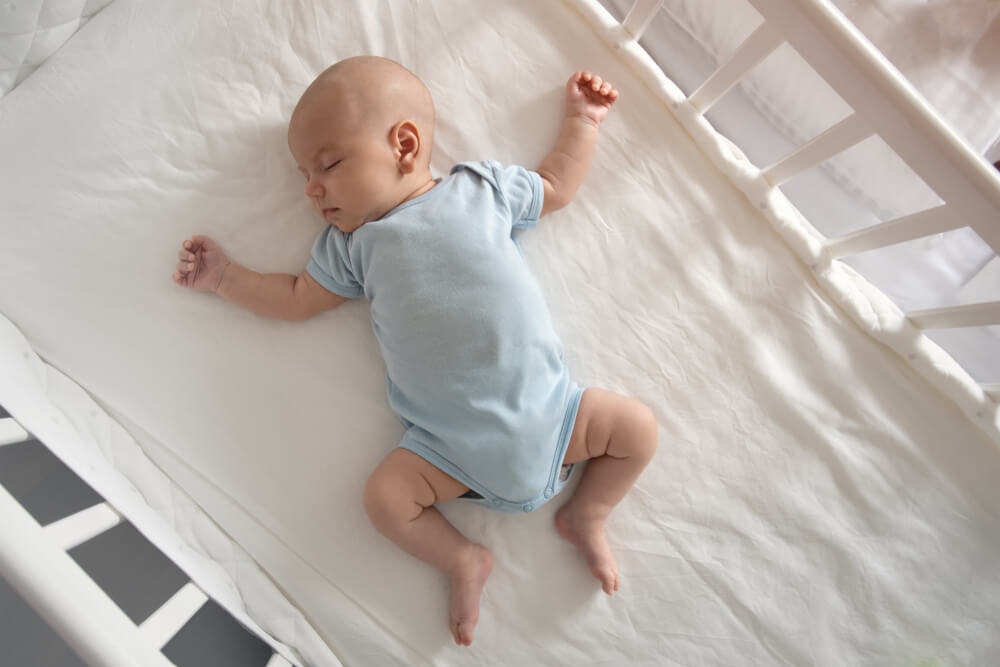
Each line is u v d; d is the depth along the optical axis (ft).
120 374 3.43
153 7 3.58
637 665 3.39
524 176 3.38
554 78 3.63
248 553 3.35
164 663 1.88
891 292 3.91
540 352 3.15
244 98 3.55
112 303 3.46
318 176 3.11
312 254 3.41
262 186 3.53
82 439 3.11
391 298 3.14
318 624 3.32
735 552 3.46
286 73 3.57
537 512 3.50
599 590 3.44
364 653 3.34
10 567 1.79
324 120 3.05
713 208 3.56
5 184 3.45
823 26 2.48
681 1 3.67
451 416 3.12
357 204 3.15
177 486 3.37
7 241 3.43
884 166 3.51
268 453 3.44
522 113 3.62
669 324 3.56
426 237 3.11
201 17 3.58
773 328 3.53
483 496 3.26
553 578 3.45
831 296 3.48
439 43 3.62
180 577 3.14
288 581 3.34
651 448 3.25
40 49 3.45
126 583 3.02
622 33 3.55
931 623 3.37
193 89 3.54
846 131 2.78
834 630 3.40
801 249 3.45
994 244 2.57
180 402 3.44
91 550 3.01
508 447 3.09
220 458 3.42
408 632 3.38
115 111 3.51
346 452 3.46
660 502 3.51
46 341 3.41
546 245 3.60
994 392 3.29
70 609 1.79
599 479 3.37
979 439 3.38
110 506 2.58
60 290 3.44
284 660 3.02
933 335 3.84
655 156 3.59
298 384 3.49
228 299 3.47
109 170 3.49
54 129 3.47
